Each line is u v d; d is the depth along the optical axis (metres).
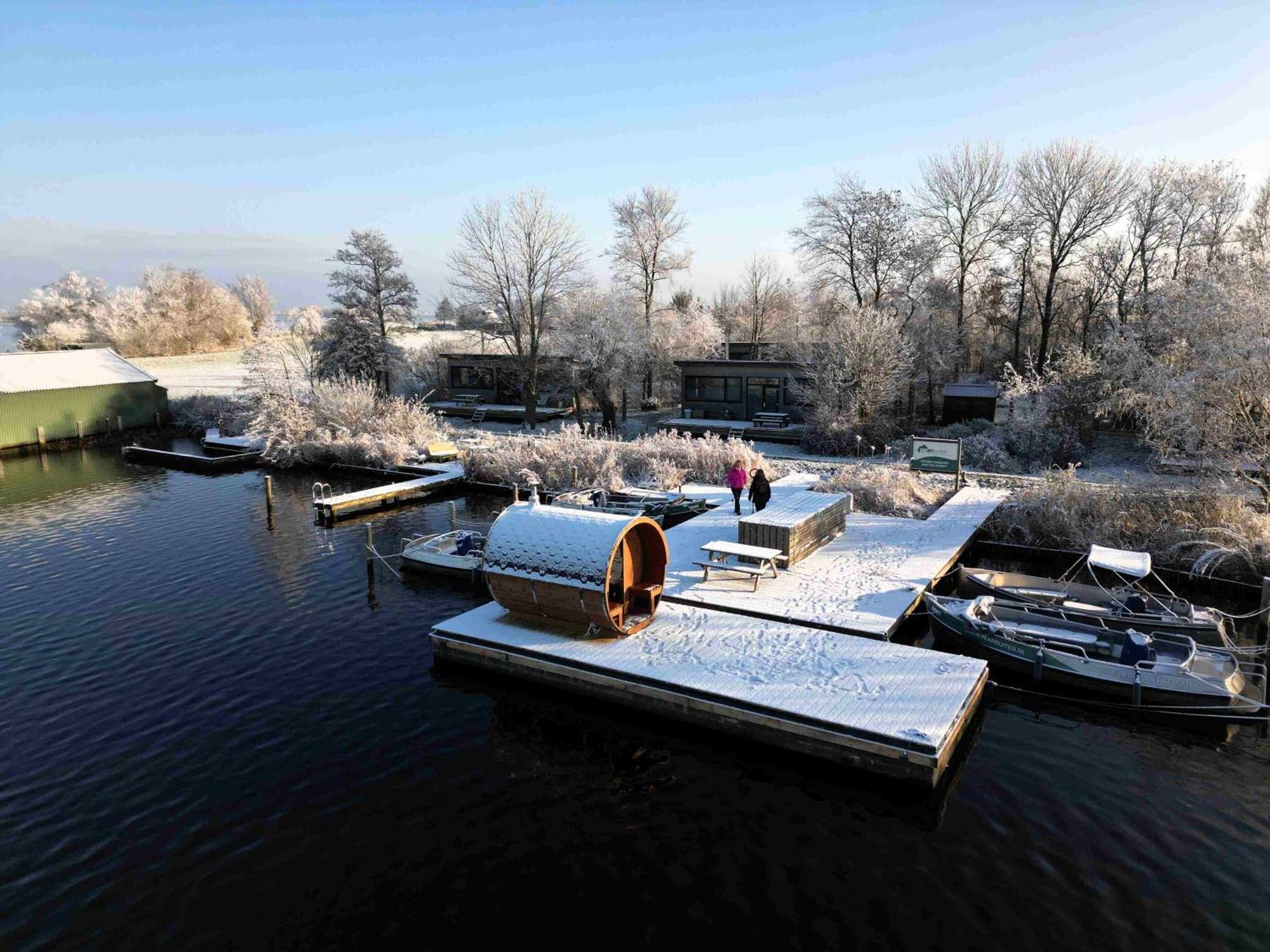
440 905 9.12
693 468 29.27
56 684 14.78
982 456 31.45
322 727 13.20
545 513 15.66
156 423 49.09
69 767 12.08
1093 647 14.49
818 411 36.56
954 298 46.22
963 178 45.66
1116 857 9.85
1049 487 22.33
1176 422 21.56
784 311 64.94
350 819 10.73
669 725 13.10
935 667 13.38
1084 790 11.30
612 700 13.59
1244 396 20.73
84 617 18.03
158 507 28.92
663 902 9.12
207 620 17.77
